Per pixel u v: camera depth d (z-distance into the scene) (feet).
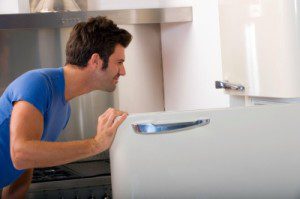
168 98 10.85
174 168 3.90
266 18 5.24
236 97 7.43
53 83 5.56
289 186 4.03
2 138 5.58
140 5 10.82
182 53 9.82
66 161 4.77
